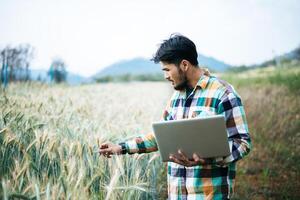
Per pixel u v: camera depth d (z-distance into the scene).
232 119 2.25
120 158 3.08
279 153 7.12
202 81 2.32
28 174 2.50
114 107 6.92
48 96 6.36
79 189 2.39
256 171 6.21
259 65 15.98
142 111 6.54
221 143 2.14
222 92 2.28
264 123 8.84
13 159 3.00
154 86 18.19
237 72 15.85
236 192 5.20
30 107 4.66
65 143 3.05
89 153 2.96
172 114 2.43
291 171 6.24
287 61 14.89
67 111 4.88
